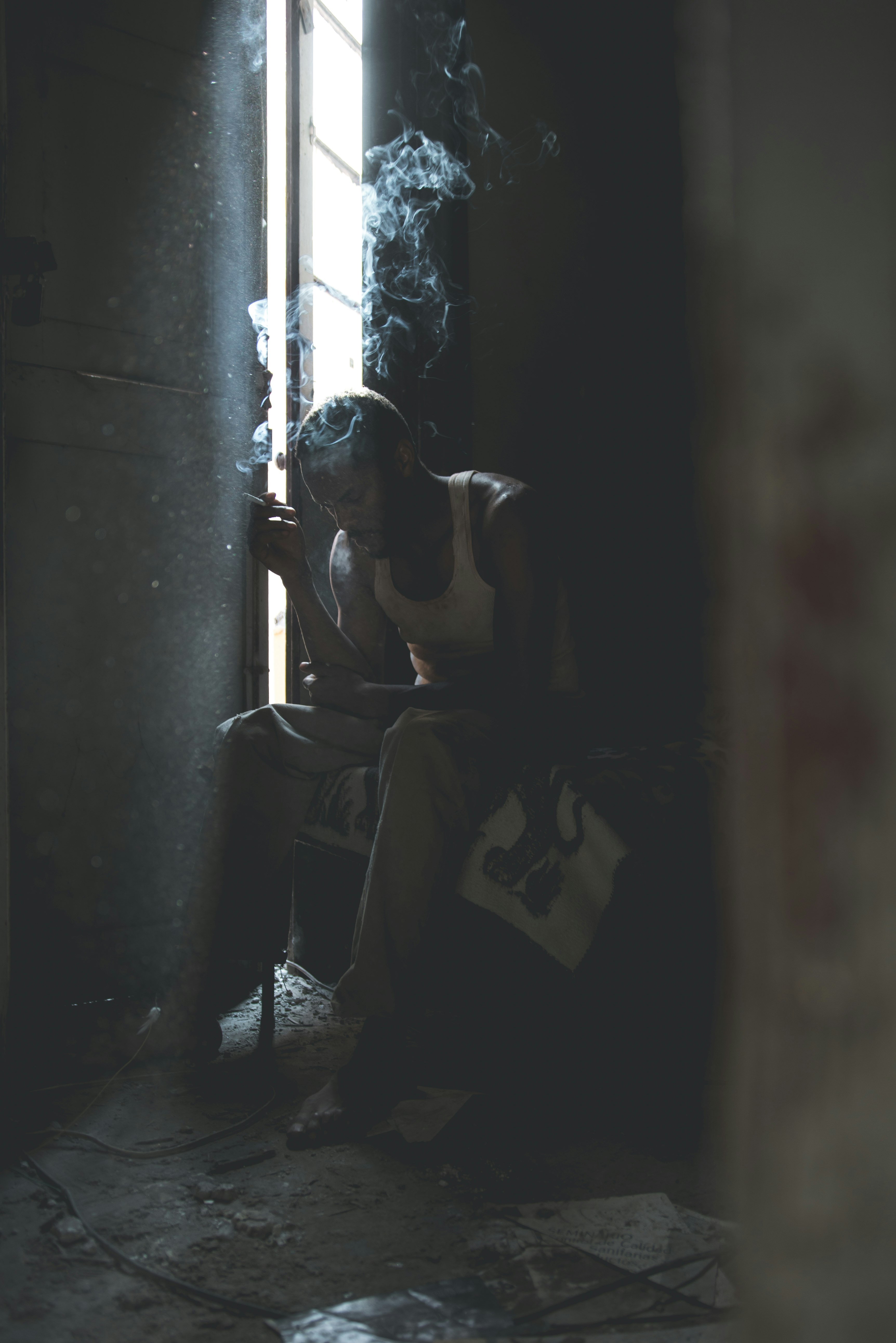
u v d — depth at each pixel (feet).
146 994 7.20
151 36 7.18
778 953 1.05
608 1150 4.86
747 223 1.04
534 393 8.66
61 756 6.87
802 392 0.99
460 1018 6.82
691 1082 5.72
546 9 8.79
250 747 6.18
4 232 5.45
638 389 8.72
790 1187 1.05
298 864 8.02
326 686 6.41
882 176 0.95
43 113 6.66
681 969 5.75
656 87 8.65
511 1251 3.84
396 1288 3.63
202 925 6.06
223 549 7.72
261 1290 3.63
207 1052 6.08
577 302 8.96
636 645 8.57
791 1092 1.05
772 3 1.03
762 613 1.04
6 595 6.37
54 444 6.81
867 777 0.97
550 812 5.30
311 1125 4.94
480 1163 4.71
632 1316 3.40
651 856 5.33
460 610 6.11
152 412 7.27
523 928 5.22
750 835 1.09
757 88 1.04
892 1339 0.99
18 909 6.65
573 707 6.51
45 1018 6.68
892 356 0.93
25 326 5.64
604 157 9.01
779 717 1.03
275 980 7.78
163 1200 4.35
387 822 5.26
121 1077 5.84
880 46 0.95
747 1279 1.10
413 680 7.82
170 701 7.41
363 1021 6.69
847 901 1.00
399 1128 5.04
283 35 8.14
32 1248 3.95
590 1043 5.67
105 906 7.06
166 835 7.38
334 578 7.02
